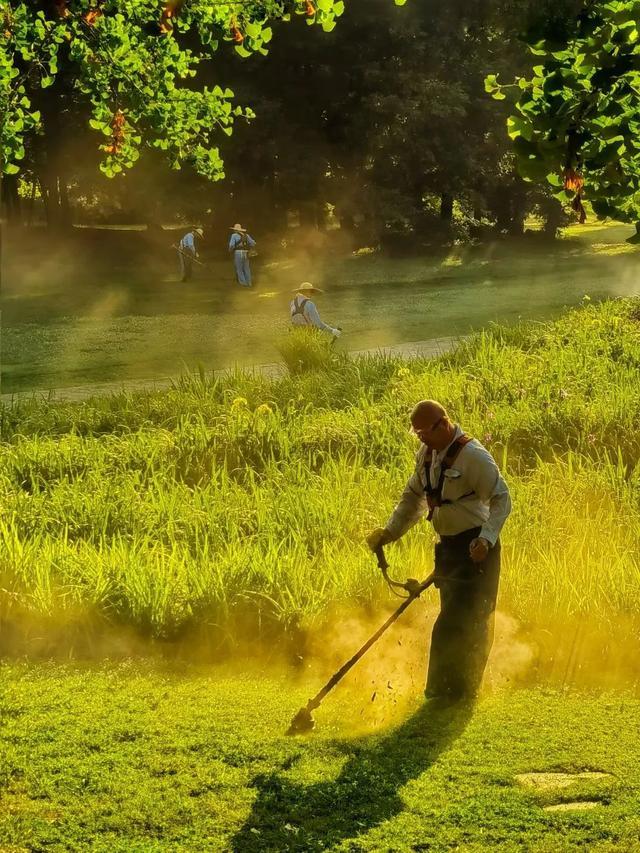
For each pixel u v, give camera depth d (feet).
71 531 31.04
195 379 51.90
